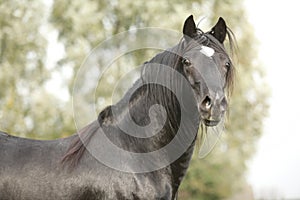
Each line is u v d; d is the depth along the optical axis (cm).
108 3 2430
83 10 2400
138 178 681
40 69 2511
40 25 2528
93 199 688
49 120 2333
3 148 729
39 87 2516
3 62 2519
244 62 2544
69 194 692
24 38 2509
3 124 2403
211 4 2544
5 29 2508
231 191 2777
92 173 691
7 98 2458
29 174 702
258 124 2481
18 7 2525
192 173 2530
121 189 681
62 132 2284
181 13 2306
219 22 728
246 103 2447
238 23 2580
